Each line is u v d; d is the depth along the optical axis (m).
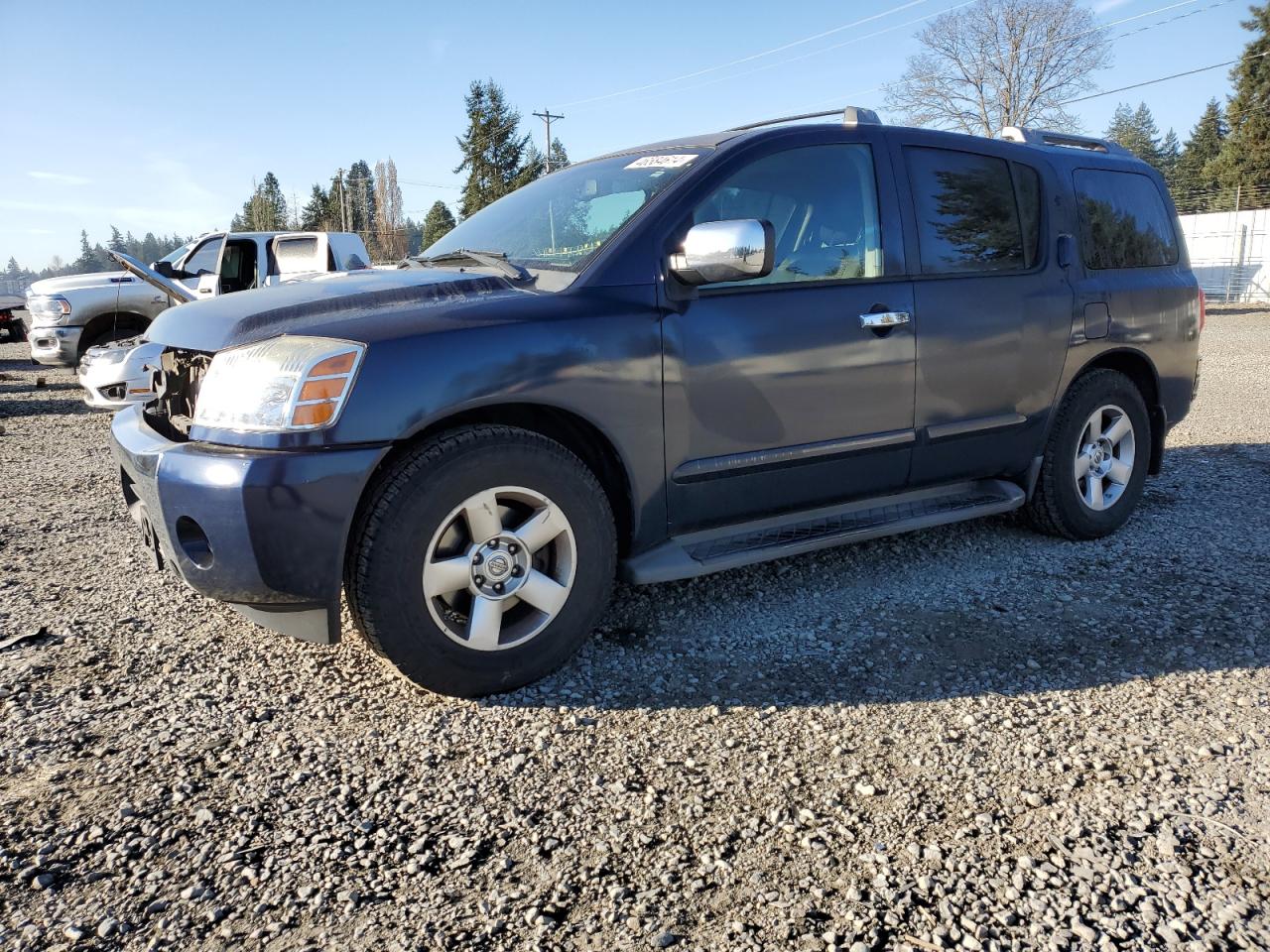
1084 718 2.66
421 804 2.26
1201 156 77.88
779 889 1.94
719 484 3.20
